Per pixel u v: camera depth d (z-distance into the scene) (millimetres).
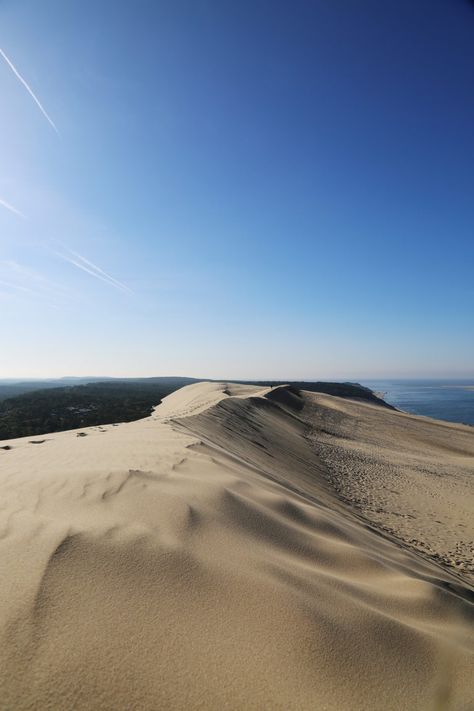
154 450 7172
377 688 1789
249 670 1734
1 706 1438
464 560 7398
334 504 9336
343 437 26625
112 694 1527
